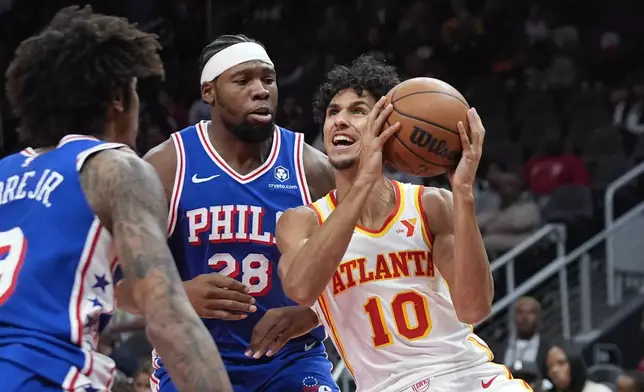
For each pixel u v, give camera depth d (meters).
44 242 3.01
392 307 3.87
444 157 3.73
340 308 3.93
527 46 18.34
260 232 4.62
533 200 13.00
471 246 3.68
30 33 16.58
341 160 3.98
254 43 4.66
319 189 4.80
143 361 8.05
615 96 16.69
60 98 3.14
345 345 3.97
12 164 3.23
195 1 17.34
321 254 3.65
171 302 2.89
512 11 19.02
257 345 4.46
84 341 2.99
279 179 4.71
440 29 18.78
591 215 13.05
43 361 2.92
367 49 18.25
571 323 11.47
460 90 17.48
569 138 16.03
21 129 3.26
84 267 3.01
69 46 3.11
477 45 18.39
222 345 4.62
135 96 3.27
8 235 3.07
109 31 3.15
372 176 3.68
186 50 17.02
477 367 3.89
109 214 3.02
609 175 14.28
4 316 2.98
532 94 16.86
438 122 3.67
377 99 4.00
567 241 12.77
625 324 11.46
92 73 3.13
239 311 4.42
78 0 16.59
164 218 3.06
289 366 4.68
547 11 19.06
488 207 13.02
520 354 9.00
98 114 3.20
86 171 3.06
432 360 3.85
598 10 19.11
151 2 17.02
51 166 3.11
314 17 18.89
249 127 4.57
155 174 3.11
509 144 15.41
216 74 4.59
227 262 4.61
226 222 4.61
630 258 11.61
